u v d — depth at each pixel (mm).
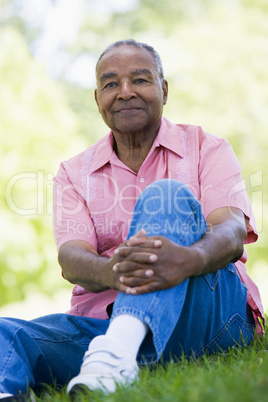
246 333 2639
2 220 10188
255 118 13289
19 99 11438
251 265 11914
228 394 1679
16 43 12031
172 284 2131
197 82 13445
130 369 2016
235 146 13164
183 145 2908
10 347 2303
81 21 17484
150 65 2805
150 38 15477
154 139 2904
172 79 13672
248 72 13445
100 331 2607
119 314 2115
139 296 2123
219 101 13367
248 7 14336
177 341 2363
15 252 10266
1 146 10922
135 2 17062
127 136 2852
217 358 2350
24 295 10547
